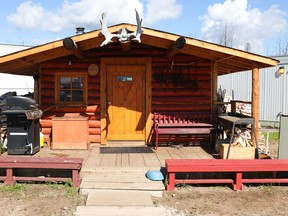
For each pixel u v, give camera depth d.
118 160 6.73
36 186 5.83
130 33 6.71
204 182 5.75
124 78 8.36
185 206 5.02
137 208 4.83
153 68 8.30
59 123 7.77
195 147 8.14
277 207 5.05
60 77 8.29
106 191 5.41
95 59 8.24
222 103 8.40
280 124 6.45
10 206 4.95
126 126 8.41
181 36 6.77
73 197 5.32
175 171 5.59
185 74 8.34
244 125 7.30
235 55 6.80
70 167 5.68
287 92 14.93
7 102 6.98
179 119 8.21
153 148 8.00
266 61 6.77
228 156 6.58
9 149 7.09
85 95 8.30
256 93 6.84
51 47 6.84
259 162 5.84
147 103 8.30
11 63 7.60
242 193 5.65
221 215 4.72
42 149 7.80
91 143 8.32
